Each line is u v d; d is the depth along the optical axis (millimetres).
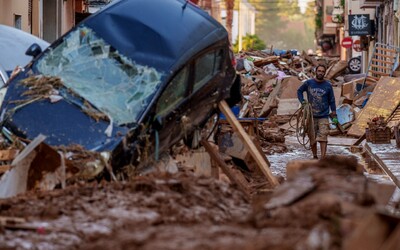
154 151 18812
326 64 70375
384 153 34625
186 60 19844
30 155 16984
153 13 20656
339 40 130000
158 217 13258
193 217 13258
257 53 72812
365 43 92125
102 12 20844
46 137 18203
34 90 19297
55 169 16969
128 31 20328
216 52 21188
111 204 14133
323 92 34500
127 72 19641
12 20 43062
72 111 18750
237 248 10672
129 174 18047
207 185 15211
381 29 83750
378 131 39281
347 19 99812
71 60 20047
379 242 10391
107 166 17484
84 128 18328
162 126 18766
